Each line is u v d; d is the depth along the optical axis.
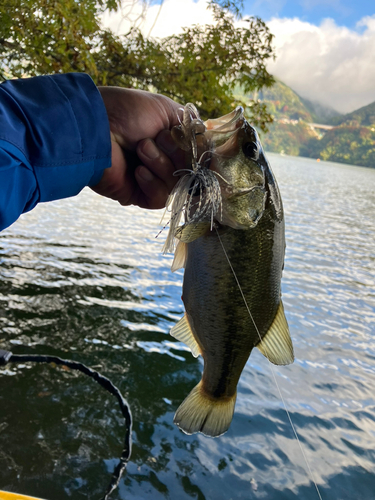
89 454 0.83
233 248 0.39
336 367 1.37
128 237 2.92
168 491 0.78
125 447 0.82
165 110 0.33
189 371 1.20
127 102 0.32
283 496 0.81
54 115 0.25
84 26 1.64
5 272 1.82
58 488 0.75
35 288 1.68
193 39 2.08
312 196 8.76
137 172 0.33
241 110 0.36
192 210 0.35
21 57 1.67
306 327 1.70
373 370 1.39
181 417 0.45
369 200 10.07
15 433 0.86
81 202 4.26
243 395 1.12
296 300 2.04
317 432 1.01
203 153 0.34
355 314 1.95
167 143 0.33
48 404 0.96
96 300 1.64
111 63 2.11
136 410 0.99
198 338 0.43
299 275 2.55
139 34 1.99
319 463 0.91
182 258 0.43
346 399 1.18
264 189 0.38
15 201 0.23
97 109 0.27
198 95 2.14
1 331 1.28
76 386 1.05
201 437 0.93
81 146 0.26
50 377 1.07
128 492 0.77
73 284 1.79
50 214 3.33
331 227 4.96
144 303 1.69
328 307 2.00
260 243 0.39
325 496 0.82
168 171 0.33
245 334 0.42
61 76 0.27
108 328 1.41
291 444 0.96
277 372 1.27
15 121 0.24
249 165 0.36
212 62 2.12
